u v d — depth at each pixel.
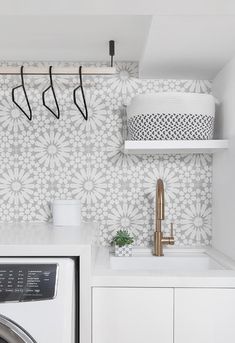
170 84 2.11
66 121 2.09
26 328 1.33
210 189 2.10
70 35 1.77
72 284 1.39
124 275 1.49
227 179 1.81
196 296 1.48
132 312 1.48
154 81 2.11
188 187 2.10
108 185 2.10
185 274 1.51
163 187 1.98
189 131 1.79
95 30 1.72
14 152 2.09
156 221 1.98
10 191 2.09
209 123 1.83
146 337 1.48
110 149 2.10
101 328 1.48
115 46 1.91
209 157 2.10
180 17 1.38
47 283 1.36
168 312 1.48
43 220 2.10
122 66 2.11
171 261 1.95
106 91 2.10
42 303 1.34
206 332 1.48
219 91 1.97
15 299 1.34
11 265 1.39
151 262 1.95
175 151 1.99
